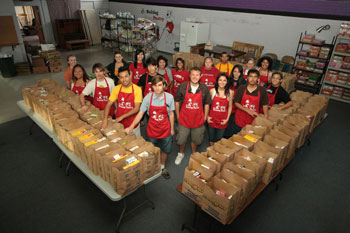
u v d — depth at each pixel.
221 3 8.81
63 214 2.89
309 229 2.79
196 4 9.55
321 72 6.74
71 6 12.00
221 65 5.05
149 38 9.64
